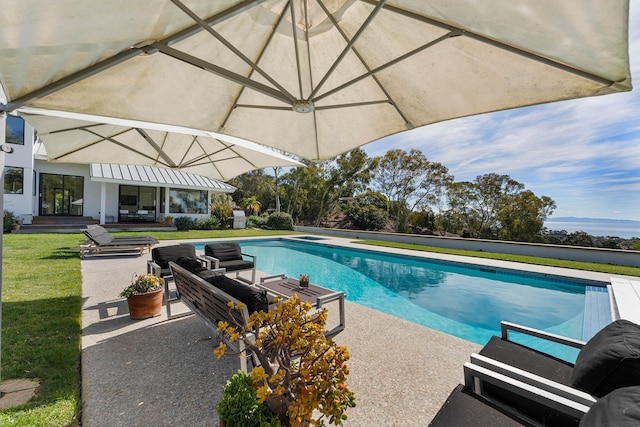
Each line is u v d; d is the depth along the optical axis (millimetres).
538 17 1551
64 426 2033
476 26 1853
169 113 3064
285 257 12367
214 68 2301
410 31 2303
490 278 9047
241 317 2447
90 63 2037
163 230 17891
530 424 1535
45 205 17078
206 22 2061
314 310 3719
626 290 6160
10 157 14586
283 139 3961
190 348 3217
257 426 1517
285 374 1565
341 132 3689
